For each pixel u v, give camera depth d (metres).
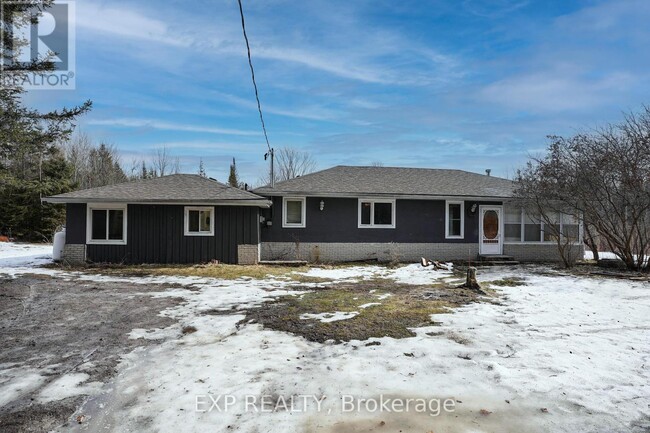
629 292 8.85
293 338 5.47
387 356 4.73
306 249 15.29
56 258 13.72
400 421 3.26
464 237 15.89
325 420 3.28
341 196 15.22
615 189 11.83
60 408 3.52
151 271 12.04
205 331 5.85
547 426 3.18
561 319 6.47
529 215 15.80
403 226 15.66
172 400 3.65
